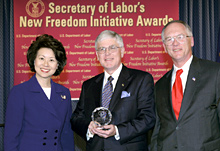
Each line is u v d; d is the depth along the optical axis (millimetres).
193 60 1965
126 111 1977
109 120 1868
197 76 1859
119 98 2021
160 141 1956
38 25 3855
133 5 3854
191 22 3883
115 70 2184
